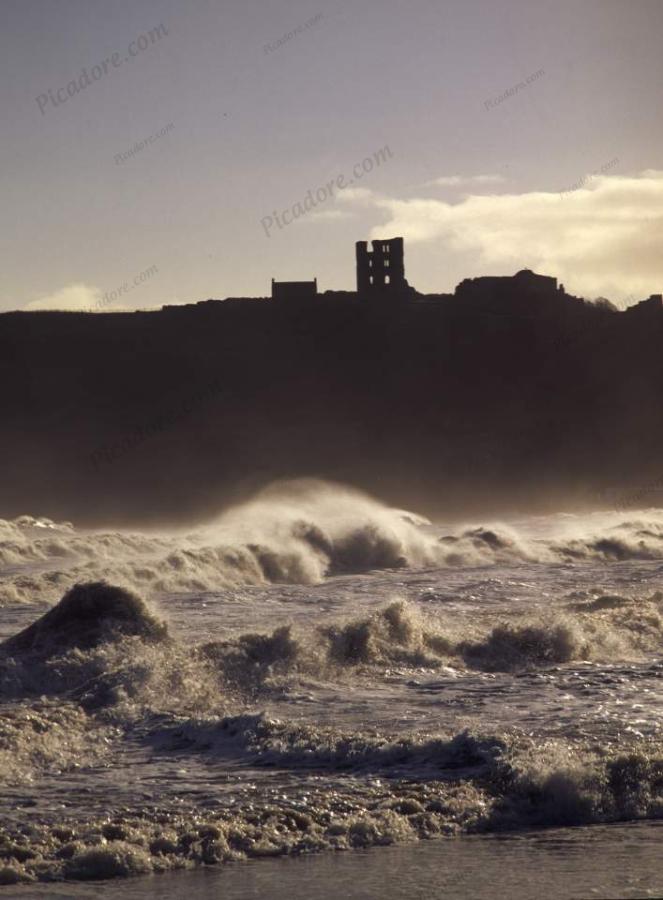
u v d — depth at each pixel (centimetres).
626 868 2991
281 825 3422
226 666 5659
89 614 6244
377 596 9669
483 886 2858
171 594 9994
